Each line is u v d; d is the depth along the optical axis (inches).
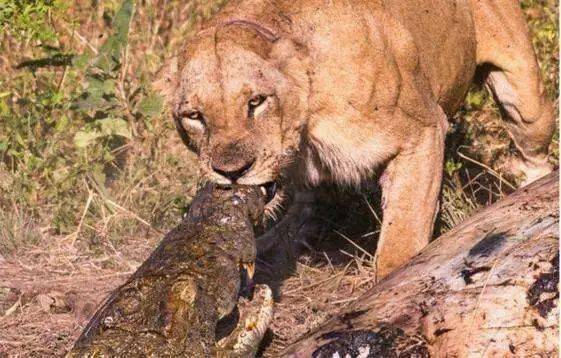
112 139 554.6
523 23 472.4
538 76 476.1
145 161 537.3
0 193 520.7
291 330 411.2
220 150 374.0
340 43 390.6
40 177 529.7
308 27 390.3
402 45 406.0
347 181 421.4
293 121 387.9
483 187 489.4
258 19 387.5
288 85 383.2
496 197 497.0
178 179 531.2
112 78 548.1
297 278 460.4
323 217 494.6
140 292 347.6
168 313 340.5
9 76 604.4
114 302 346.3
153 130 544.4
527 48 471.5
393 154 410.0
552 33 581.9
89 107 544.7
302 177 425.1
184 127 388.8
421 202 413.1
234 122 375.9
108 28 653.3
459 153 502.0
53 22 616.1
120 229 503.5
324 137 402.3
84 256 484.4
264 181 381.7
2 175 522.3
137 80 585.6
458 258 337.1
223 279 351.3
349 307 341.4
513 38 469.1
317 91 391.5
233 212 365.7
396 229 413.1
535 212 342.3
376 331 325.7
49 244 493.7
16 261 479.2
